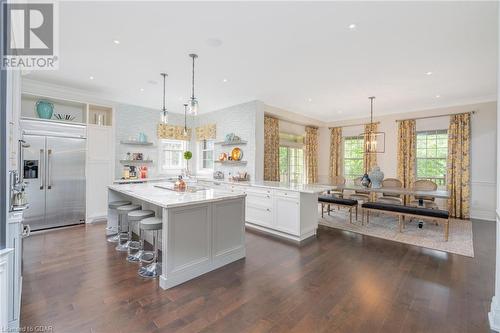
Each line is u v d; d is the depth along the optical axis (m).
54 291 2.35
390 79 4.23
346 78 4.20
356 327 1.90
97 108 5.32
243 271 2.87
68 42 2.97
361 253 3.44
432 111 6.11
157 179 6.04
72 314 2.01
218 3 2.24
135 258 3.12
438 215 4.04
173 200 2.72
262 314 2.05
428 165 6.22
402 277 2.72
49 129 4.41
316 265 3.04
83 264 2.97
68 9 2.31
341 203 5.16
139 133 6.04
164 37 2.86
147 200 2.83
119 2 2.22
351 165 7.59
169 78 4.24
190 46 3.08
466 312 2.09
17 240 1.89
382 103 5.92
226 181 5.46
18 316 1.79
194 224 2.72
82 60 3.51
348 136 7.63
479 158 5.57
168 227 2.48
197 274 2.73
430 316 2.04
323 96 5.34
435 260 3.20
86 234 4.13
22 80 4.27
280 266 3.01
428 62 3.52
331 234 4.33
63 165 4.56
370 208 4.79
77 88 4.82
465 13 2.36
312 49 3.14
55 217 4.47
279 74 4.03
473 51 3.16
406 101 5.73
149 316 2.00
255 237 4.15
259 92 5.06
